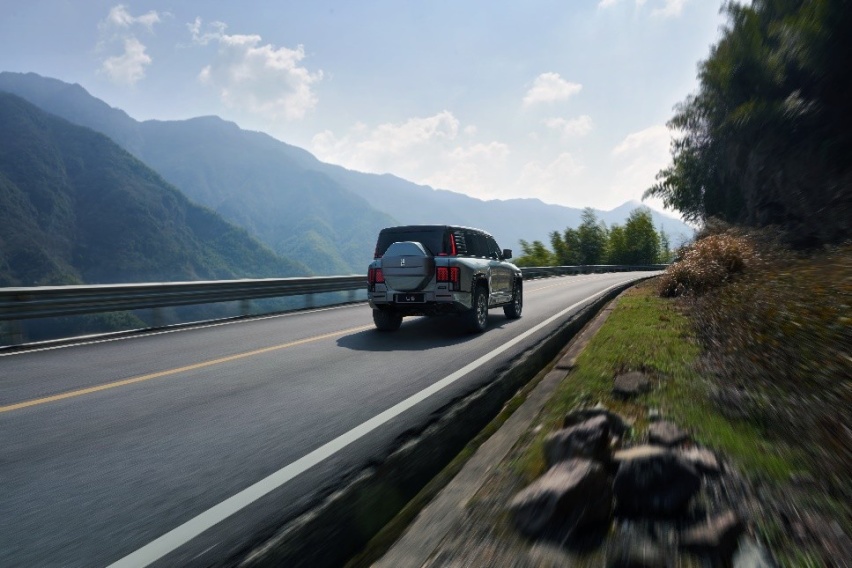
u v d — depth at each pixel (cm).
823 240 1830
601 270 5400
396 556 210
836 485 265
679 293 1280
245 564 195
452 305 940
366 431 417
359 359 729
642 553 206
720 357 561
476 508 249
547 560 204
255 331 1051
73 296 968
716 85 3216
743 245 1353
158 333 1029
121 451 383
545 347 693
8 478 337
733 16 3000
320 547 230
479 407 426
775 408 388
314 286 1623
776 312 668
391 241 1013
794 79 2627
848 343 521
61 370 682
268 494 305
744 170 2972
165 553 242
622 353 614
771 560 200
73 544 253
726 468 281
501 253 1222
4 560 239
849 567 196
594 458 273
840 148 2239
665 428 323
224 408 493
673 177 3822
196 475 336
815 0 2328
